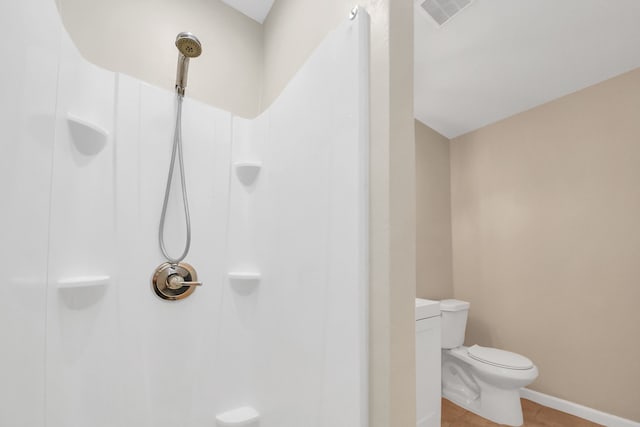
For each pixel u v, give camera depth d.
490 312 2.56
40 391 0.76
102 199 0.99
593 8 1.52
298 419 0.93
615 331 1.92
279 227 1.12
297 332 0.97
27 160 0.69
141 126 1.10
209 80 1.40
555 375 2.16
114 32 1.17
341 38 0.85
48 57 0.76
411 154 0.75
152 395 1.05
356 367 0.71
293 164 1.06
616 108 2.03
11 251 0.64
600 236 2.03
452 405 2.24
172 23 1.32
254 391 1.21
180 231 1.16
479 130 2.81
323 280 0.86
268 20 1.57
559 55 1.87
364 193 0.74
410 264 0.72
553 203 2.27
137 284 1.05
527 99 2.35
